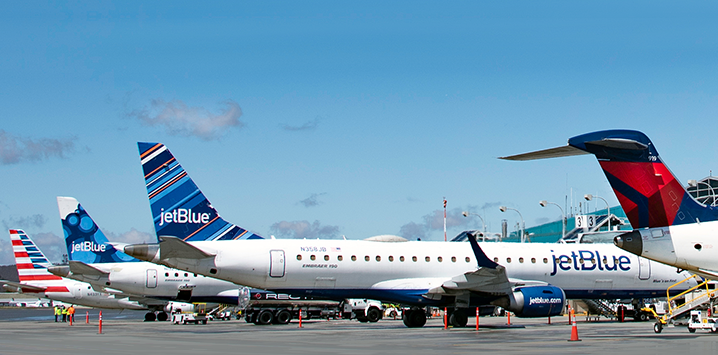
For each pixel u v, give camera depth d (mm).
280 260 31250
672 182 21203
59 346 20359
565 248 35781
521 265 34562
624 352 17906
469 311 33094
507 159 19688
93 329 34094
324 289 32031
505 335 26172
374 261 32562
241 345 20891
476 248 29750
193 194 32250
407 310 34344
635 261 36094
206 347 19953
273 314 39844
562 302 31594
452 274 33531
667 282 36531
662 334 26172
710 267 21062
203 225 32125
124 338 24969
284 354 17359
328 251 32094
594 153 20734
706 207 21359
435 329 31422
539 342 22094
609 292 35969
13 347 19844
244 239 32625
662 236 21125
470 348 19625
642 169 21062
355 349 19219
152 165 31906
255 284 31438
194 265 30656
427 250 33719
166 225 31672
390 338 24609
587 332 27859
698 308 28453
